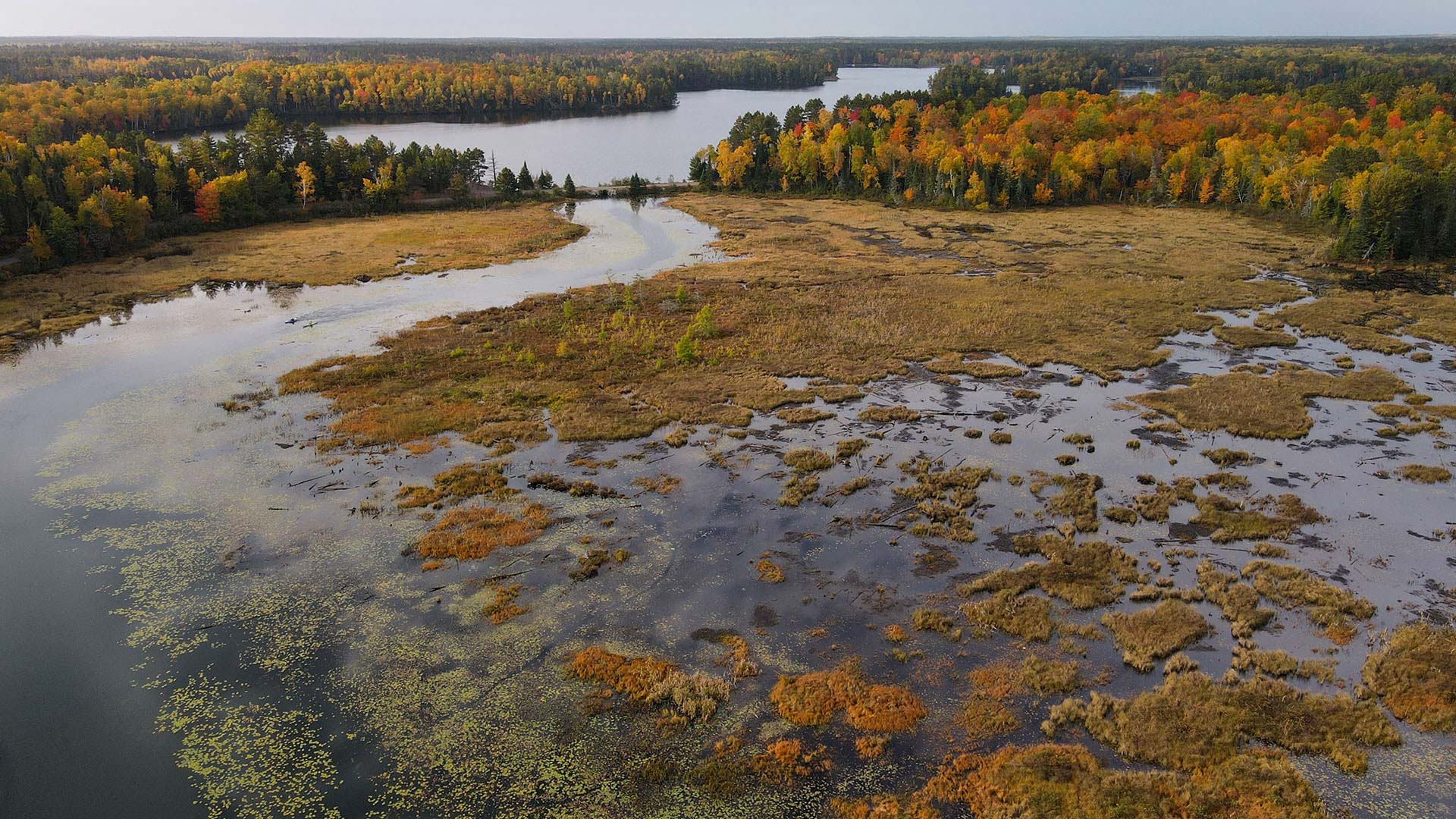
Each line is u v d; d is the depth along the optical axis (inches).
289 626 1381.6
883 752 1143.0
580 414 2201.0
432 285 3555.6
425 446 2015.3
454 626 1384.1
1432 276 3580.2
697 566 1553.9
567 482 1847.9
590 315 3070.9
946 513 1733.5
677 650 1334.9
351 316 3073.3
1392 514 1726.1
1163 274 3686.0
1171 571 1542.8
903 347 2738.7
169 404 2241.6
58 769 1115.3
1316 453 1998.0
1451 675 1254.9
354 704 1224.2
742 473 1903.3
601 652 1323.8
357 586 1482.5
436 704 1223.5
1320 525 1685.5
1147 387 2436.0
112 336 2807.6
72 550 1578.5
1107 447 2044.8
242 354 2637.8
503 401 2288.4
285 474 1870.1
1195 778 1091.3
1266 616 1398.9
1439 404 2263.8
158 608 1422.2
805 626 1391.5
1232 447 2034.9
